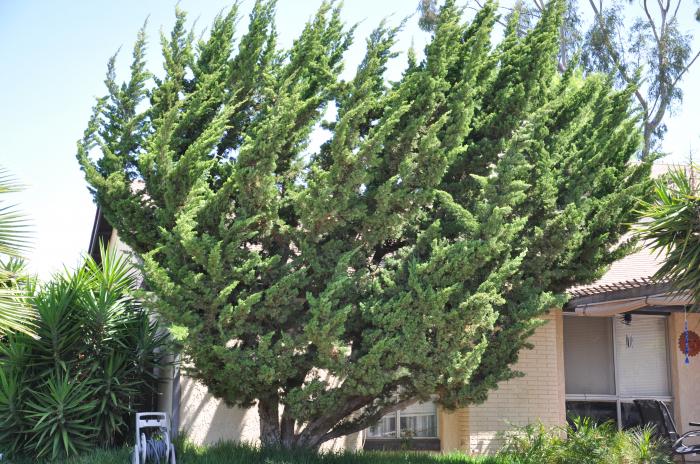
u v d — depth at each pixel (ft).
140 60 34.22
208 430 42.04
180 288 29.84
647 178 36.47
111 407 37.29
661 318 47.24
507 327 33.71
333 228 32.12
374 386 30.91
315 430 34.99
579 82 43.34
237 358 30.14
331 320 29.50
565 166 36.94
